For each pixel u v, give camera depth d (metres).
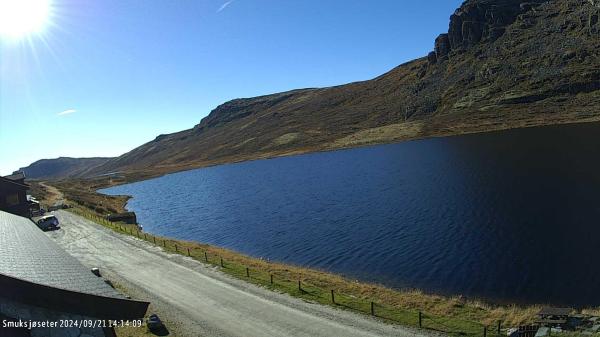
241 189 117.38
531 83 189.62
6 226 22.42
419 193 73.31
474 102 198.25
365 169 115.88
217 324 25.94
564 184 63.16
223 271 36.47
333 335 23.78
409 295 31.80
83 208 87.19
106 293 12.38
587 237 42.00
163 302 29.88
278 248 53.59
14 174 67.25
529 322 25.14
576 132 115.94
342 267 43.72
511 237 45.25
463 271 38.72
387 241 50.09
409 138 178.25
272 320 26.12
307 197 88.31
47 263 14.72
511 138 126.12
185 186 149.88
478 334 23.38
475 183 73.44
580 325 24.47
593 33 195.88
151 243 48.56
